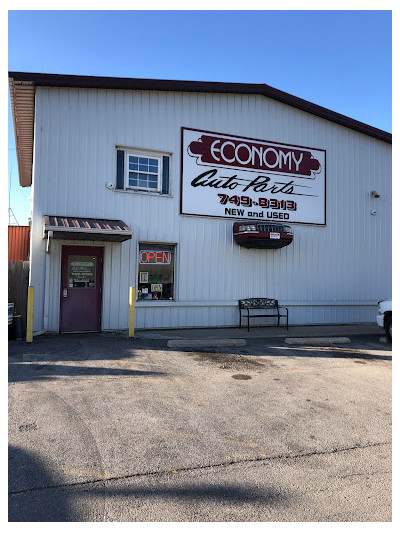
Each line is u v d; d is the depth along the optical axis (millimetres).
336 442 4066
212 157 11328
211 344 8812
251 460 3611
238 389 5727
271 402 5234
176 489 3086
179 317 10875
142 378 6008
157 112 10680
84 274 9922
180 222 10906
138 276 10508
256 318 11945
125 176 10367
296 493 3094
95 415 4500
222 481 3230
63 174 9617
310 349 8914
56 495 2943
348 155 13797
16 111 10727
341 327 12531
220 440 4008
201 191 11148
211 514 2793
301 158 12742
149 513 2781
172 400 5129
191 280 11000
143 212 10461
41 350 7594
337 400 5414
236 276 11625
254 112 12008
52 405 4727
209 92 11312
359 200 13938
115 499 2924
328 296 13133
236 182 11648
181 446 3834
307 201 12812
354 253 13727
